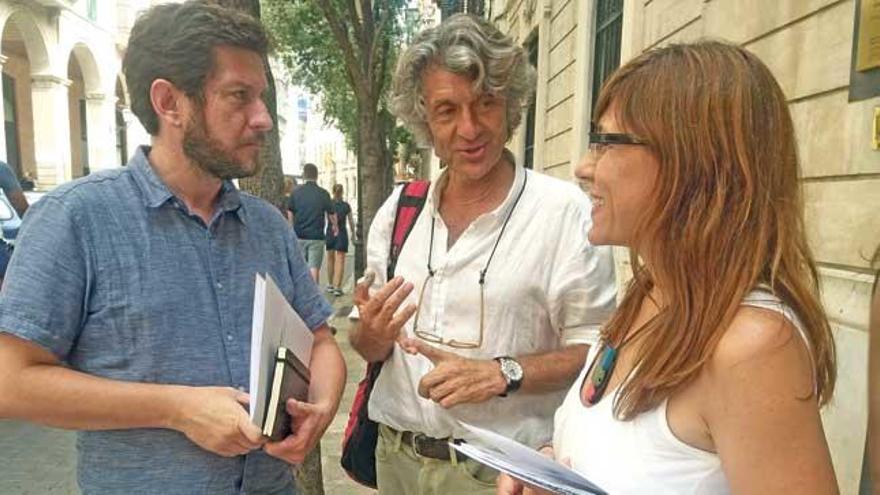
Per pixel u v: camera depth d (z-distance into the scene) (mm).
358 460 2027
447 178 1824
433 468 1768
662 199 989
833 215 2535
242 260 1506
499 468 1020
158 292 1335
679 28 4176
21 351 1203
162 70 1343
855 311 2334
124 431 1318
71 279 1252
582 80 6836
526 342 1715
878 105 2305
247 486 1434
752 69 965
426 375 1605
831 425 2424
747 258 921
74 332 1276
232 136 1383
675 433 950
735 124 940
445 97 1627
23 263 1230
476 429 1215
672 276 979
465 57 1553
